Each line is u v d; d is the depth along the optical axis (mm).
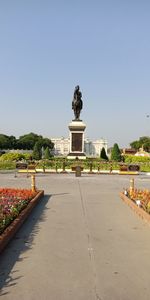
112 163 47875
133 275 7422
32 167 42750
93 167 46125
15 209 12688
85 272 7570
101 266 7973
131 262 8281
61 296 6312
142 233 11148
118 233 11125
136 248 9453
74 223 12562
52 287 6723
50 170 43500
